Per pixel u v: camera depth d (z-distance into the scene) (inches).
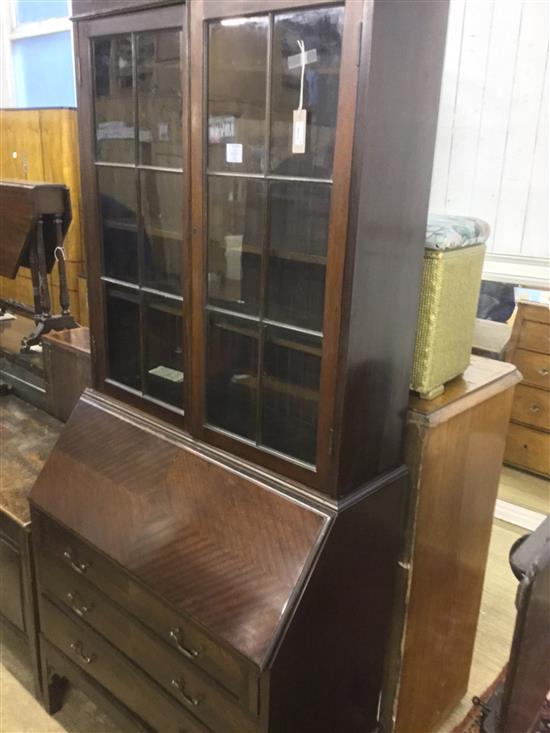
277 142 43.1
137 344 58.9
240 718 46.2
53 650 66.1
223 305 49.4
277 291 46.0
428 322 49.1
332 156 40.3
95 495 57.4
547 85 101.0
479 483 59.3
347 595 48.1
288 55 40.8
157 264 54.5
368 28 35.9
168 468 54.2
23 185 72.2
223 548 47.6
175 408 56.2
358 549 47.8
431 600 57.4
